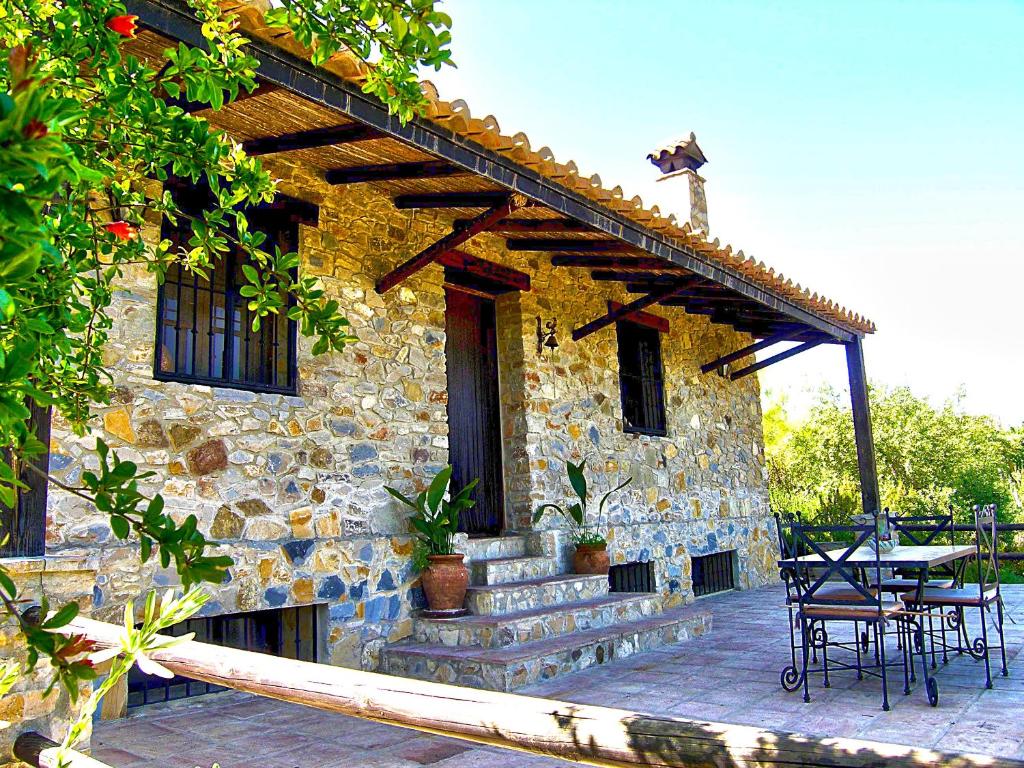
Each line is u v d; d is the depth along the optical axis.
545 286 7.61
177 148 1.49
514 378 7.30
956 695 4.63
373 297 5.89
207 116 4.14
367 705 1.67
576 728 1.35
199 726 4.29
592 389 7.99
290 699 1.80
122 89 1.39
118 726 4.26
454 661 5.07
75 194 1.48
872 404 16.34
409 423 6.04
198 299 4.98
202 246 1.75
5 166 0.73
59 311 1.45
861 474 9.02
